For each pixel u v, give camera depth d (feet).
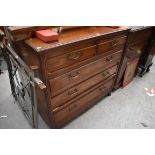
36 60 3.63
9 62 5.75
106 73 5.96
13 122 5.75
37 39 3.85
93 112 6.40
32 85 4.00
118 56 6.07
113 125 5.87
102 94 6.72
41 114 5.75
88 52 4.49
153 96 7.55
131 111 6.58
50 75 3.82
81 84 5.04
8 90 7.35
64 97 4.71
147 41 7.72
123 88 8.00
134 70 8.29
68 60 4.03
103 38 4.69
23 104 6.03
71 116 5.62
